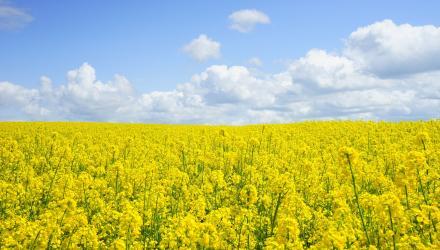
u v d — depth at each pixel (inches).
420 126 1178.0
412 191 428.5
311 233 425.7
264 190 542.3
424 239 333.4
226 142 887.1
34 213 499.5
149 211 454.3
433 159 652.1
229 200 531.5
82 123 2050.9
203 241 327.3
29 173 607.5
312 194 542.0
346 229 343.9
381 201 317.7
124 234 380.5
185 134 1314.0
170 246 357.1
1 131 1349.7
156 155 919.7
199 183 648.4
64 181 517.7
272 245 312.8
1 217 472.7
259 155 820.0
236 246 367.2
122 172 590.6
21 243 360.2
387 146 854.5
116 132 1414.9
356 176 554.3
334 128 1300.4
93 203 503.8
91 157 864.9
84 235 380.8
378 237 338.3
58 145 909.2
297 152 893.2
